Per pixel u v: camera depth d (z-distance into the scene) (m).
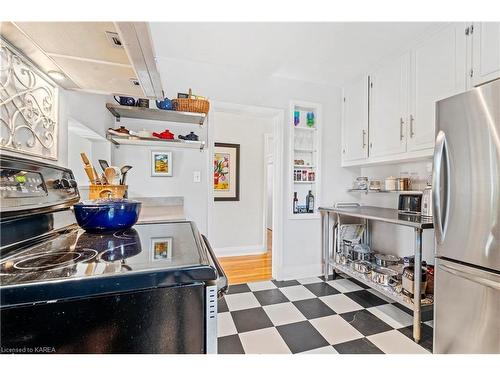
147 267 0.58
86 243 0.80
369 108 2.55
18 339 0.48
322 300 2.22
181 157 2.42
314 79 2.77
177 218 1.58
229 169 3.78
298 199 2.97
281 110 2.71
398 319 1.90
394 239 2.64
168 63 2.32
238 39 2.00
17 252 0.69
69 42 0.80
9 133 0.78
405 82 2.12
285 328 1.77
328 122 2.94
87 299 0.52
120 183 1.91
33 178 0.85
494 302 1.15
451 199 1.33
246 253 3.85
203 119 2.31
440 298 1.41
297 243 2.80
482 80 1.54
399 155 2.18
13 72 0.80
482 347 1.20
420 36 1.93
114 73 1.05
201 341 0.60
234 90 2.53
